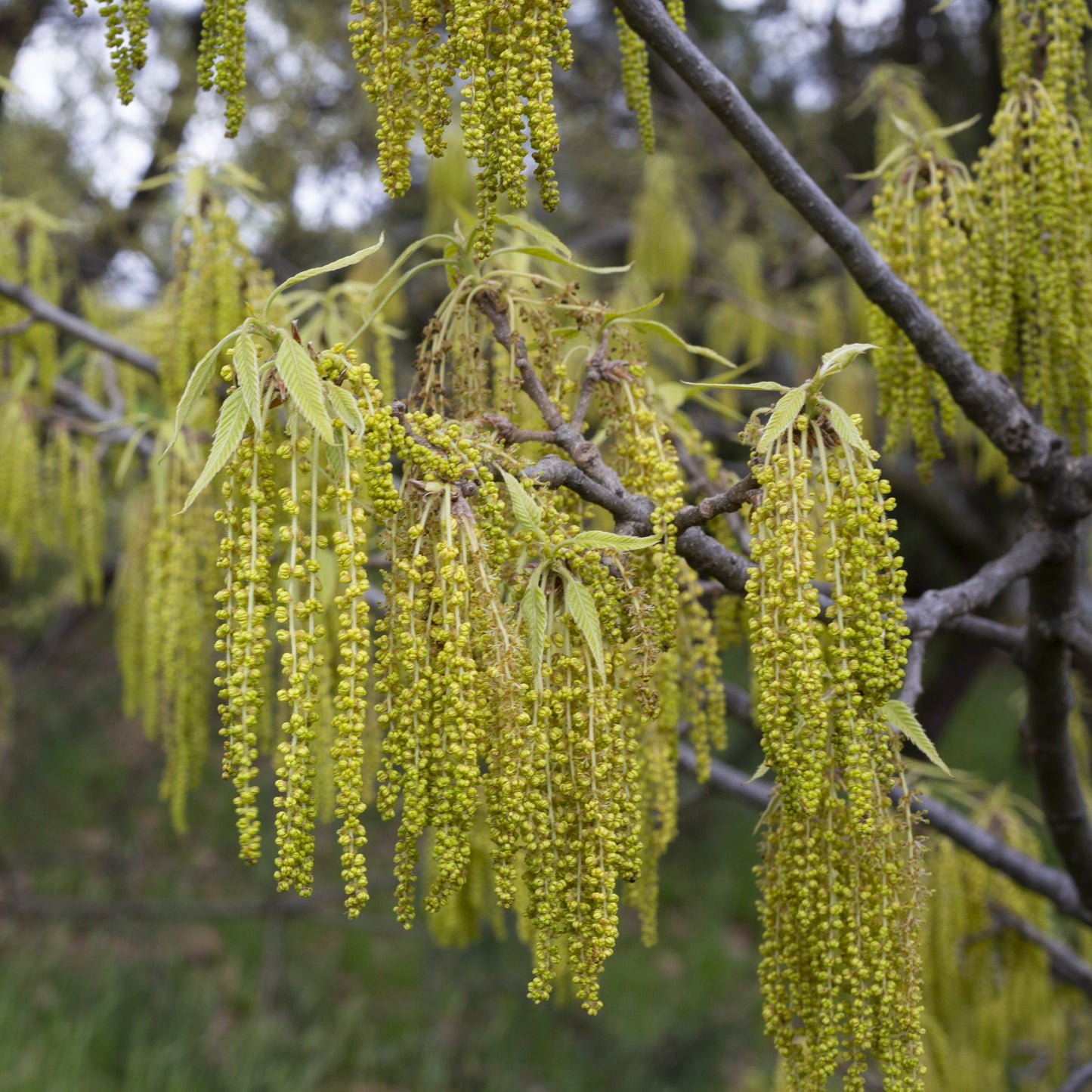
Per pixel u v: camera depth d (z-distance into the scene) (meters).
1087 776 3.49
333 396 1.17
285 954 7.33
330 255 6.83
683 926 8.10
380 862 7.59
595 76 7.25
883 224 2.12
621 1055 6.46
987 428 2.02
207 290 2.38
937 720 7.55
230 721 1.11
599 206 7.98
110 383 3.48
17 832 8.32
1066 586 2.15
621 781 1.24
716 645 1.88
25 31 6.09
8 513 2.97
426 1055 6.34
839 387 5.16
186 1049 5.95
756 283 6.03
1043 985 2.66
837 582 1.23
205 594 2.34
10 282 2.98
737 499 1.39
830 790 1.33
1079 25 1.98
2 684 7.54
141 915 6.80
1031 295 2.05
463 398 1.62
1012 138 2.00
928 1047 2.55
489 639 1.20
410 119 1.30
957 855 2.60
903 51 6.92
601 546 1.29
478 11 1.21
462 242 1.62
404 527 1.24
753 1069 6.39
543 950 1.21
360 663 1.11
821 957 1.35
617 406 1.65
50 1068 5.53
